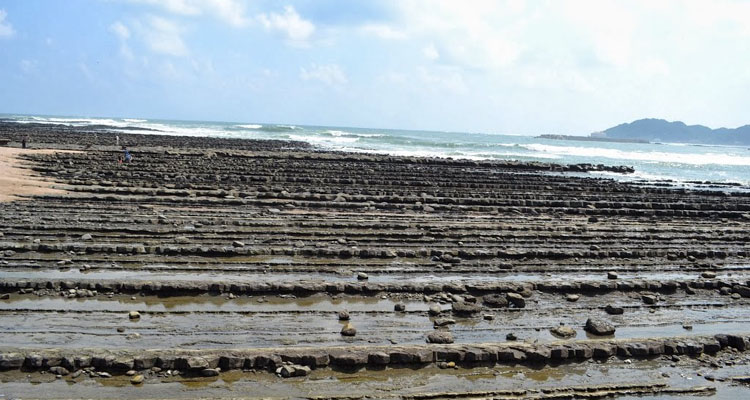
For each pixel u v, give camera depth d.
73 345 8.27
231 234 15.62
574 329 10.07
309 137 91.19
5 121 104.75
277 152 46.69
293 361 7.92
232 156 41.75
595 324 10.04
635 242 17.73
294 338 9.00
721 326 10.70
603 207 25.48
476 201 24.30
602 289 12.39
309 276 12.23
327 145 68.44
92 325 9.04
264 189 24.33
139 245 13.62
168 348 8.33
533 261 14.73
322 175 31.66
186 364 7.60
